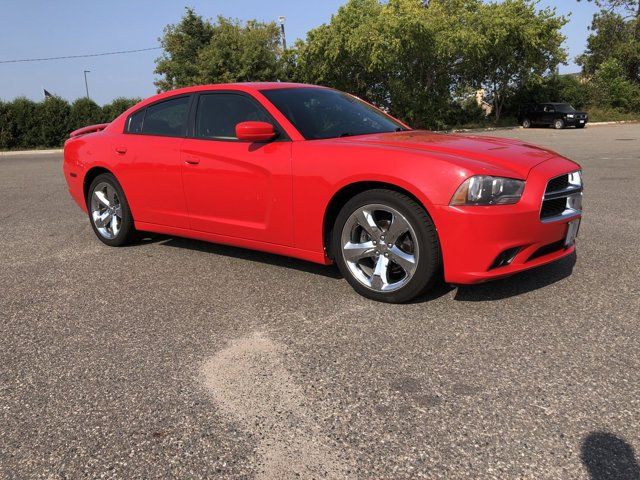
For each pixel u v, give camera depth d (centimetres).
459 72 3419
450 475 203
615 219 609
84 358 310
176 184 470
